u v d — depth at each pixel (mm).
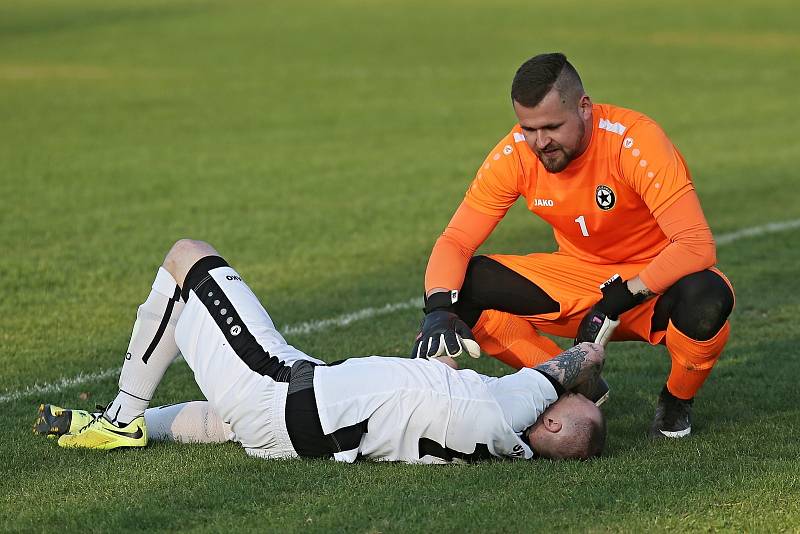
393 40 106375
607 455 17344
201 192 45344
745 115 65312
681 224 17297
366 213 41562
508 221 41000
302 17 129500
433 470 16250
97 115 66312
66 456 17531
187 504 15211
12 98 72250
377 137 59562
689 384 18156
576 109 17047
